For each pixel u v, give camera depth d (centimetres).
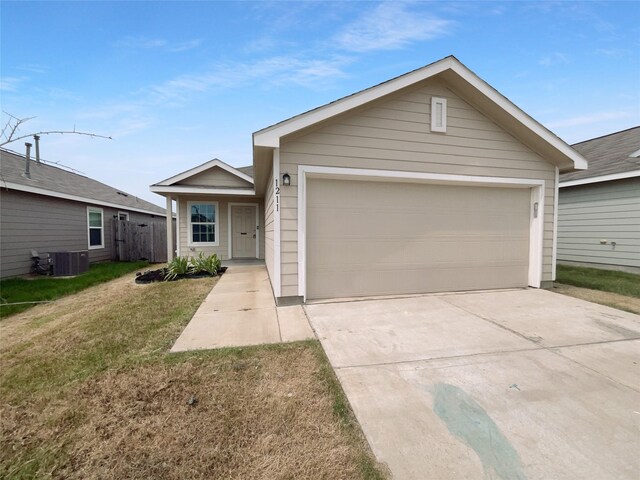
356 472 165
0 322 457
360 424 204
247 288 634
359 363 291
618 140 990
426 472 165
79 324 414
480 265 586
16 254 841
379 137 507
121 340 351
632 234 761
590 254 854
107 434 198
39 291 653
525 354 310
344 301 507
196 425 204
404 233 545
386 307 475
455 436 193
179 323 406
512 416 212
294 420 209
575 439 189
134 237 1265
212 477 164
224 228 1122
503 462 172
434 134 530
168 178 961
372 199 529
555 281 676
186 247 1084
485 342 340
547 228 604
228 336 359
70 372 279
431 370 277
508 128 562
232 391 245
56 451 184
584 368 280
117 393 242
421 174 527
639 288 601
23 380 267
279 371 276
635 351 316
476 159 552
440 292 566
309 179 503
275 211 480
